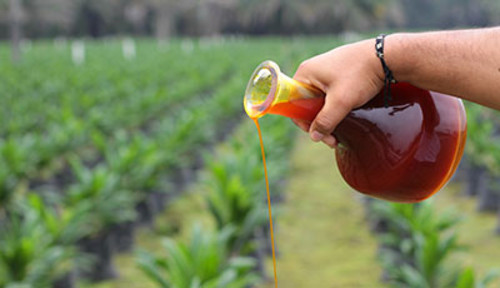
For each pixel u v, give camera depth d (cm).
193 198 899
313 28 5747
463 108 131
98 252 588
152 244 705
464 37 114
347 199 869
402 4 7250
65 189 853
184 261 389
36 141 789
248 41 4884
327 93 120
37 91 1495
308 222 773
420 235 477
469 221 772
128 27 6538
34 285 454
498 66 110
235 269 418
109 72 1919
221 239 462
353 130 128
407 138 125
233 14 6241
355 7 5775
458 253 646
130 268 632
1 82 1554
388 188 130
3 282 445
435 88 118
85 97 1238
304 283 588
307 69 123
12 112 1096
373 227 715
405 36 117
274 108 121
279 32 5903
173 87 1630
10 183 643
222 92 1420
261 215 540
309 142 1321
